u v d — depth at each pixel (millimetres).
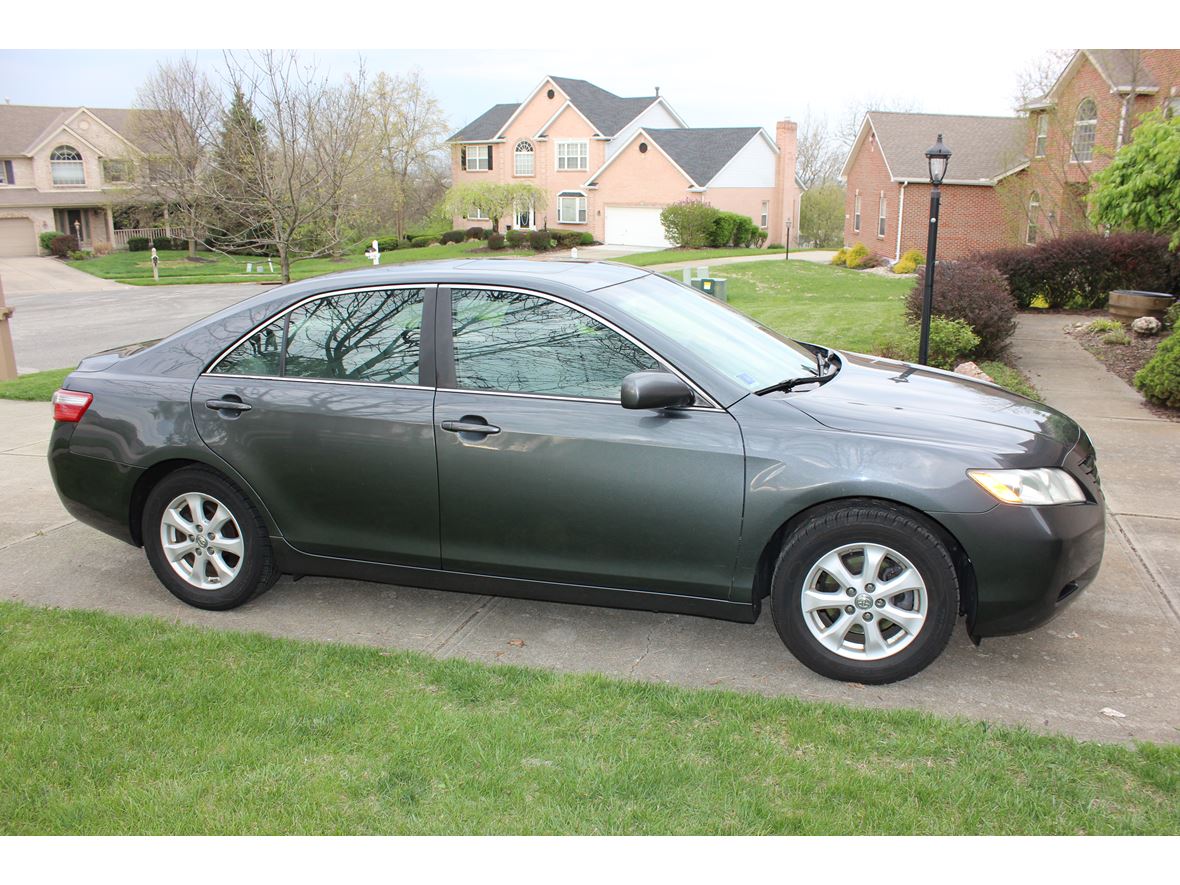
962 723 3418
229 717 3504
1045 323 15484
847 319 15656
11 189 56875
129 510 4688
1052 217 27203
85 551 5527
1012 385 9367
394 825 2873
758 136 52875
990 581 3615
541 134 56031
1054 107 26641
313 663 3967
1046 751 3213
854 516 3689
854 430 3736
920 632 3699
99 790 3074
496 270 4266
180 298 34125
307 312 4391
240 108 14805
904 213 35062
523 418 3977
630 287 4402
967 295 11422
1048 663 3975
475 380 4105
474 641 4301
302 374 4371
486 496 4059
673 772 3109
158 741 3348
